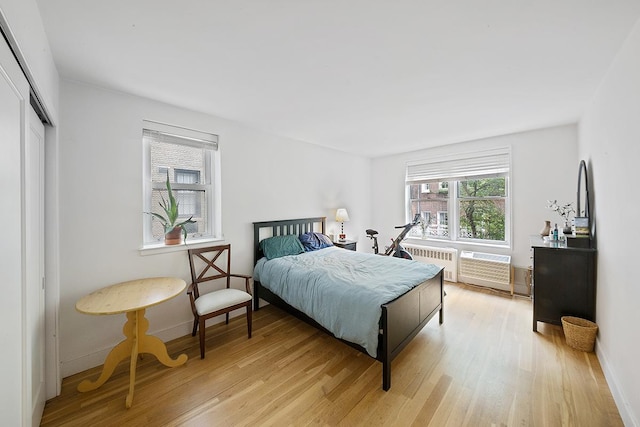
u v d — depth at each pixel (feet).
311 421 5.10
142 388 6.07
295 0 4.06
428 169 14.99
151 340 6.64
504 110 8.98
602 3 4.18
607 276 6.61
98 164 7.03
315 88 7.25
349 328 6.46
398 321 6.43
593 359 6.98
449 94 7.68
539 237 10.27
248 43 5.23
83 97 6.80
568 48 5.42
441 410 5.35
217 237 9.78
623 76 5.42
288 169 12.37
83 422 5.14
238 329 8.99
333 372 6.63
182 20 4.52
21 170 3.48
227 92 7.47
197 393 5.90
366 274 8.17
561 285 8.16
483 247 13.09
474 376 6.39
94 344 6.94
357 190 16.65
